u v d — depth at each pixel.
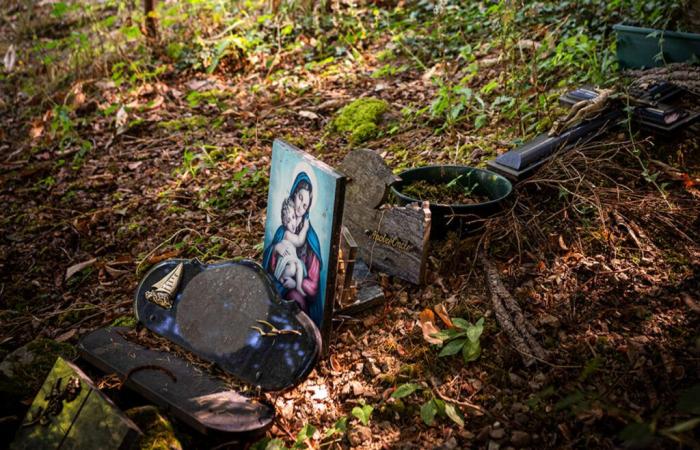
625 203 1.55
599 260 1.45
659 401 1.13
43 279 1.85
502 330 1.34
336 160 2.15
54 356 1.38
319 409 1.27
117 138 2.60
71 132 2.65
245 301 1.32
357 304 1.43
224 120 2.58
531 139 1.83
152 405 1.21
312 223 1.33
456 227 1.54
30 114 2.99
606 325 1.31
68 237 2.00
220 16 3.32
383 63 2.83
